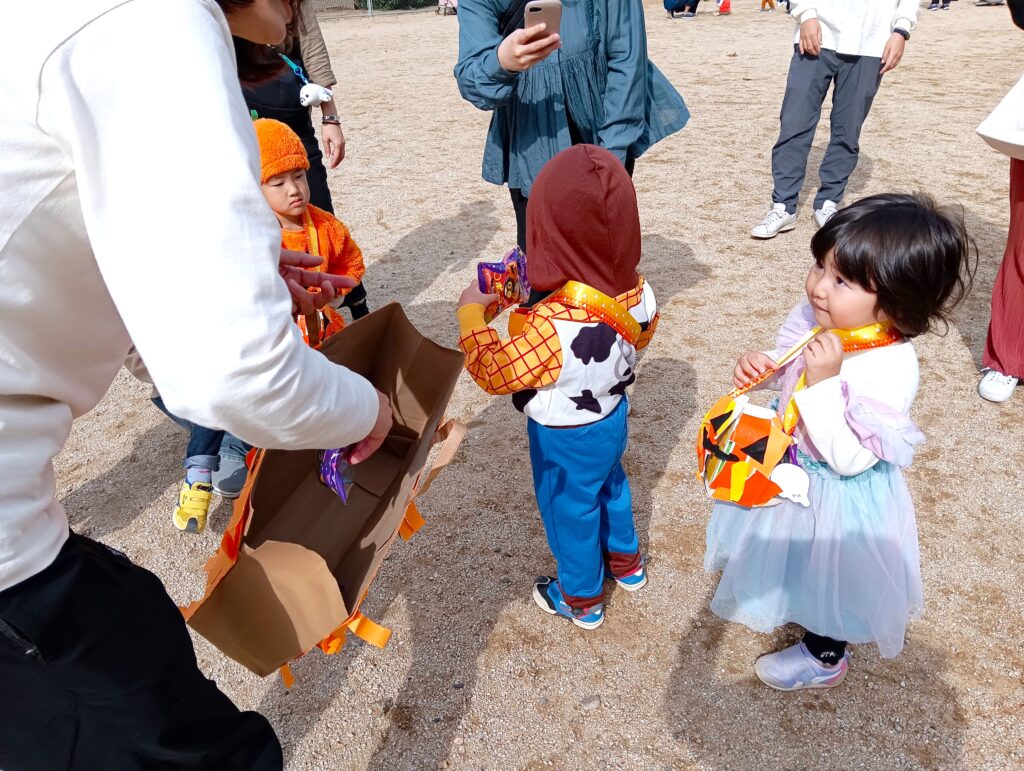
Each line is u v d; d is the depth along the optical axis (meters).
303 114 3.29
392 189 6.03
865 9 4.12
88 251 0.87
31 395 0.91
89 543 1.05
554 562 2.41
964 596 2.19
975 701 1.91
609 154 1.64
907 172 5.63
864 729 1.86
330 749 1.89
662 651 2.10
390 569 2.41
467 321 1.74
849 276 1.49
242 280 0.76
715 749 1.84
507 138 2.80
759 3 17.00
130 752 1.11
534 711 1.95
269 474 1.42
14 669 0.97
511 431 3.05
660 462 2.81
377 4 22.33
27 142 0.77
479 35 2.41
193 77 0.76
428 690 2.02
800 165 4.56
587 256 1.62
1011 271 2.90
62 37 0.74
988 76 8.50
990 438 2.84
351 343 1.57
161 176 0.74
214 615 1.29
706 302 3.94
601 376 1.70
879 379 1.54
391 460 1.65
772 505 1.74
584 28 2.50
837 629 1.74
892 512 1.68
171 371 0.78
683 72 9.66
